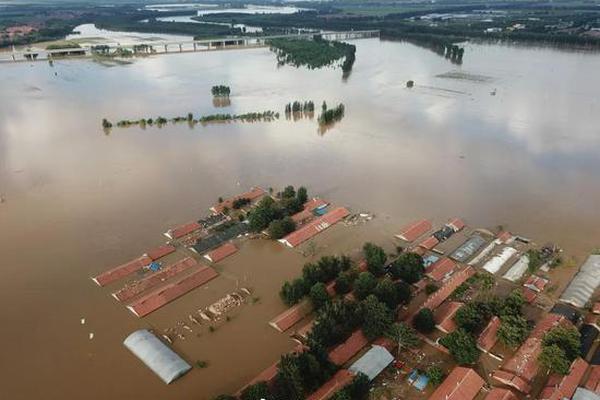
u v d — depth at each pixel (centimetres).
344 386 6925
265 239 11106
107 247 10738
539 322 8381
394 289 8631
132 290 9256
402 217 12062
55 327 8406
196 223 11600
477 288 9269
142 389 7225
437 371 7256
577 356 7400
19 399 7075
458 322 8200
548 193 13150
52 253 10512
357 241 11056
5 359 7750
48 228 11488
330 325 7850
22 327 8412
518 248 10625
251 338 8188
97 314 8719
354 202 12838
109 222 11775
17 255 10431
